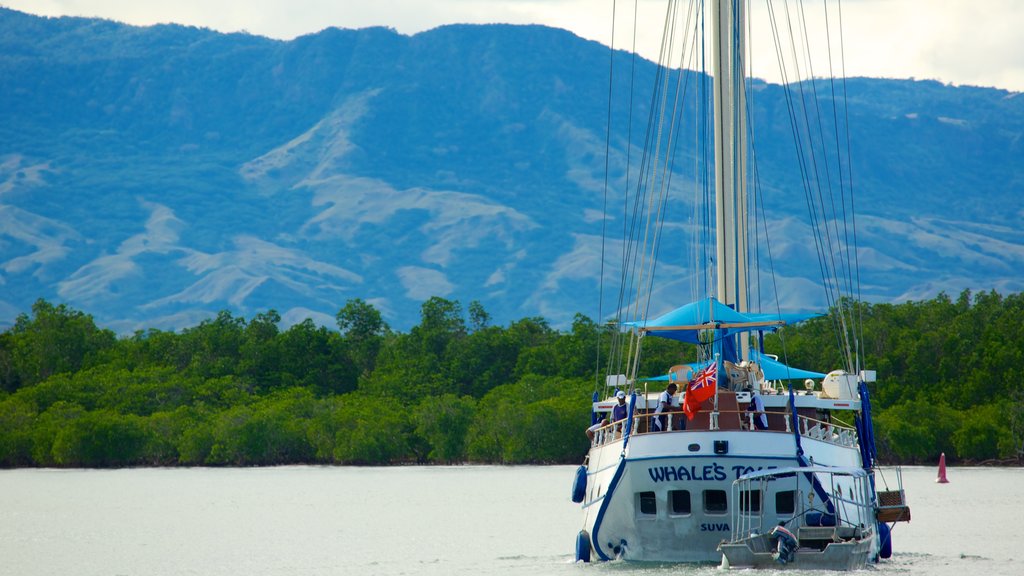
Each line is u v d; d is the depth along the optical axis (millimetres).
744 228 152000
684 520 130750
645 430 139875
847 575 128375
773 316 134500
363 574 166000
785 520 131000
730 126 145375
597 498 138500
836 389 148250
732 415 132000
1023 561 166000
